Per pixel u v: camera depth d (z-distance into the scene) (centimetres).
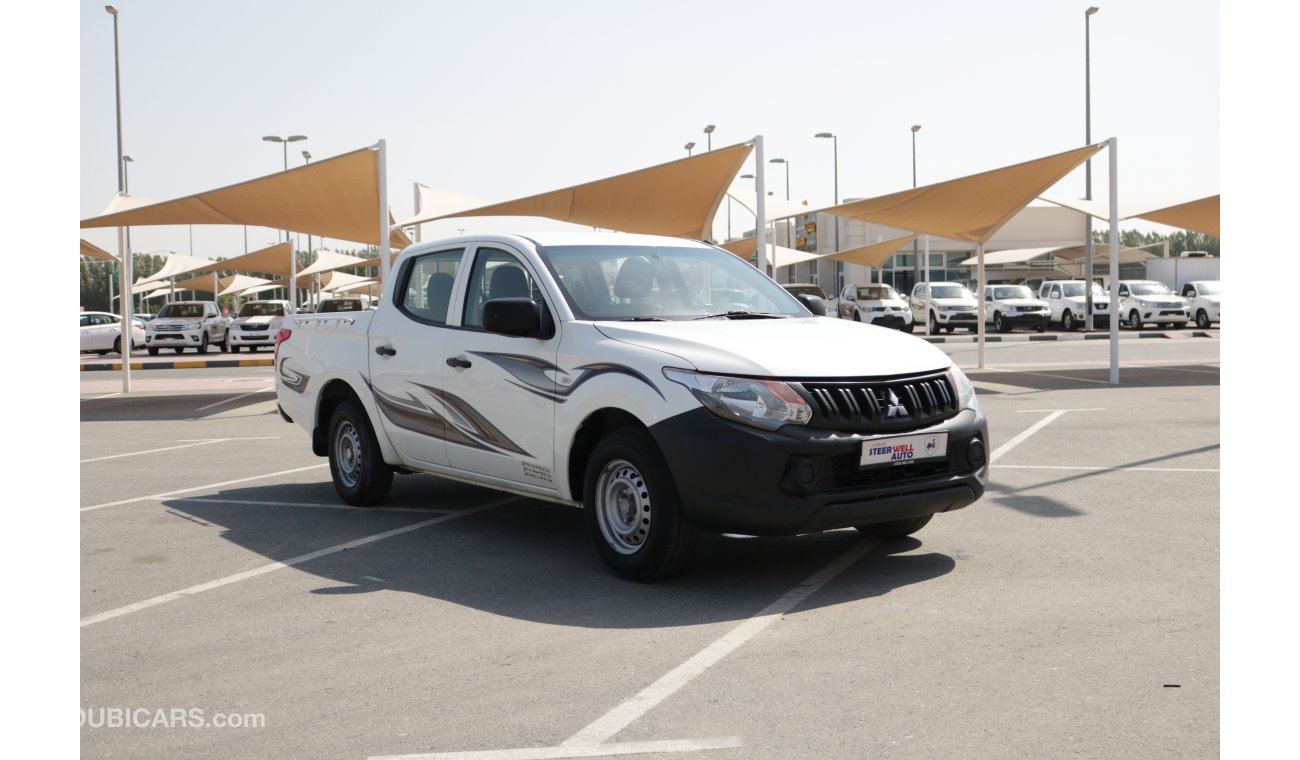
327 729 380
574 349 593
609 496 581
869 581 560
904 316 3941
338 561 630
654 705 394
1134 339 3212
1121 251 5747
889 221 1958
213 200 1658
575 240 670
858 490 532
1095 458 938
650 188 1733
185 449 1162
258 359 2906
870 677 416
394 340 732
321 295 6138
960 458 565
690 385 535
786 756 347
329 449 817
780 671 426
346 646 473
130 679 437
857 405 535
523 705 397
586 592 553
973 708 382
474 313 677
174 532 721
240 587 577
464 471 684
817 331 597
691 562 609
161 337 3684
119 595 565
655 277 654
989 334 3688
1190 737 353
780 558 615
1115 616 485
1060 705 382
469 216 1783
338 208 1764
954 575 566
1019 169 1639
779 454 517
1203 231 2008
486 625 499
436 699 406
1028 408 1338
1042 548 620
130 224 1753
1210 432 1084
